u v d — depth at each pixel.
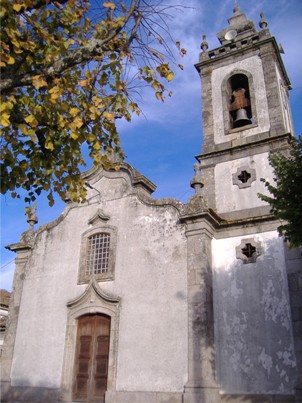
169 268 15.26
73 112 8.88
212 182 17.34
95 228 17.69
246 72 18.83
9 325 18.17
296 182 11.02
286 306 13.73
